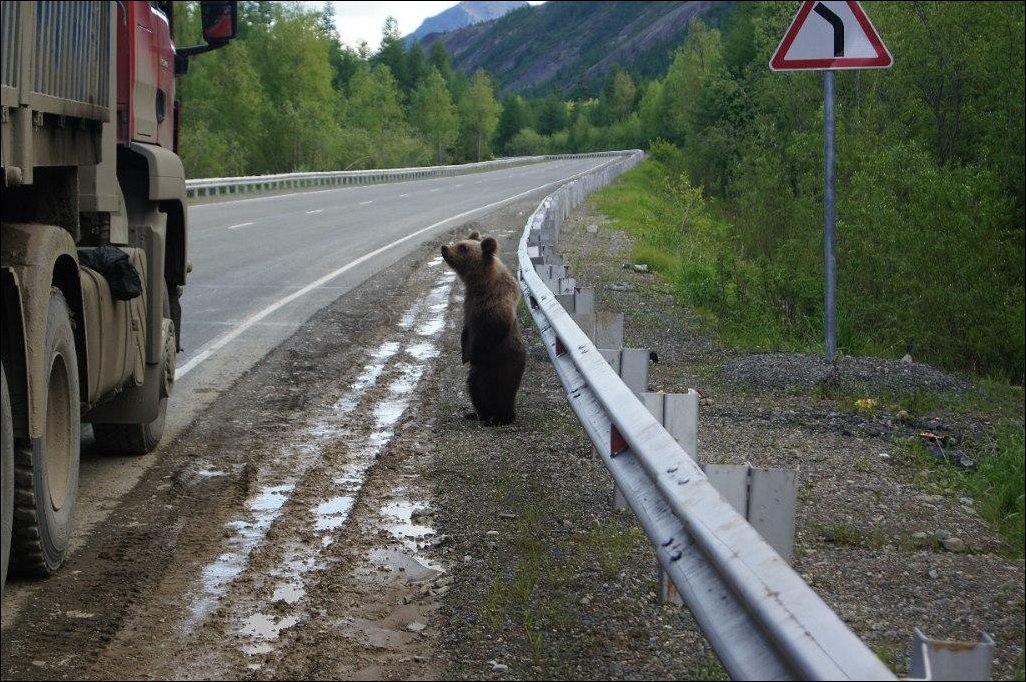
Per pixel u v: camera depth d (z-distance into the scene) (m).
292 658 4.18
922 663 2.40
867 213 13.22
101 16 5.95
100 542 5.49
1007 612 4.61
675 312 13.45
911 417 8.16
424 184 56.88
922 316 12.38
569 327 7.18
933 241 12.28
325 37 92.69
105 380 6.02
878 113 20.81
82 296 5.43
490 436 7.73
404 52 165.12
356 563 5.21
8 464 4.37
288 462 7.04
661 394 5.04
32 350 4.57
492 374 7.92
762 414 8.14
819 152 20.27
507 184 56.00
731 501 3.89
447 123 133.62
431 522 5.84
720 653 3.08
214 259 19.61
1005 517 5.96
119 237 6.71
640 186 49.62
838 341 11.77
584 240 22.50
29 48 4.64
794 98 29.00
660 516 4.13
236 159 63.75
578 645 4.25
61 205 5.64
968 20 18.78
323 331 12.21
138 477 6.70
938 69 19.14
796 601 2.74
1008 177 15.14
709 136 47.03
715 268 16.78
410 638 4.38
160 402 7.45
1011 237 12.89
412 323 12.97
